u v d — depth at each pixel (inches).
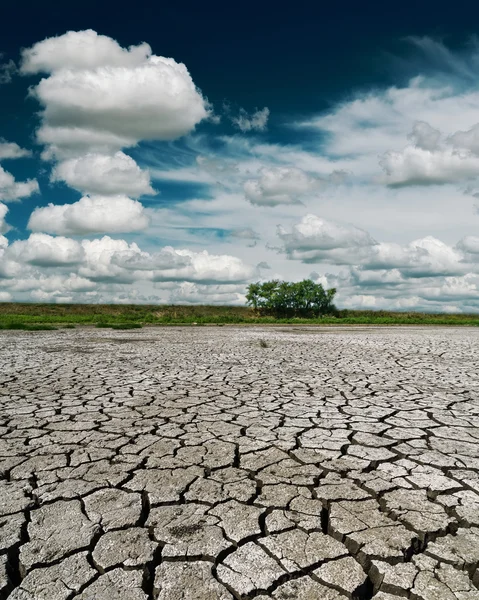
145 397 173.5
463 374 236.7
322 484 92.8
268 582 61.6
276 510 81.4
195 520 77.9
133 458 107.6
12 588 61.3
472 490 90.4
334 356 320.2
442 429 132.3
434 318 1529.3
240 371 240.4
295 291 1565.0
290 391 186.4
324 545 70.5
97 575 63.3
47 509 81.9
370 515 79.6
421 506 83.1
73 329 690.2
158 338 502.3
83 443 118.4
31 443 118.3
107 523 76.9
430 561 66.9
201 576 63.0
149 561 66.2
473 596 59.4
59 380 210.1
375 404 163.5
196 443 118.6
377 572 64.4
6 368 247.4
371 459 107.2
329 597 59.1
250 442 119.6
